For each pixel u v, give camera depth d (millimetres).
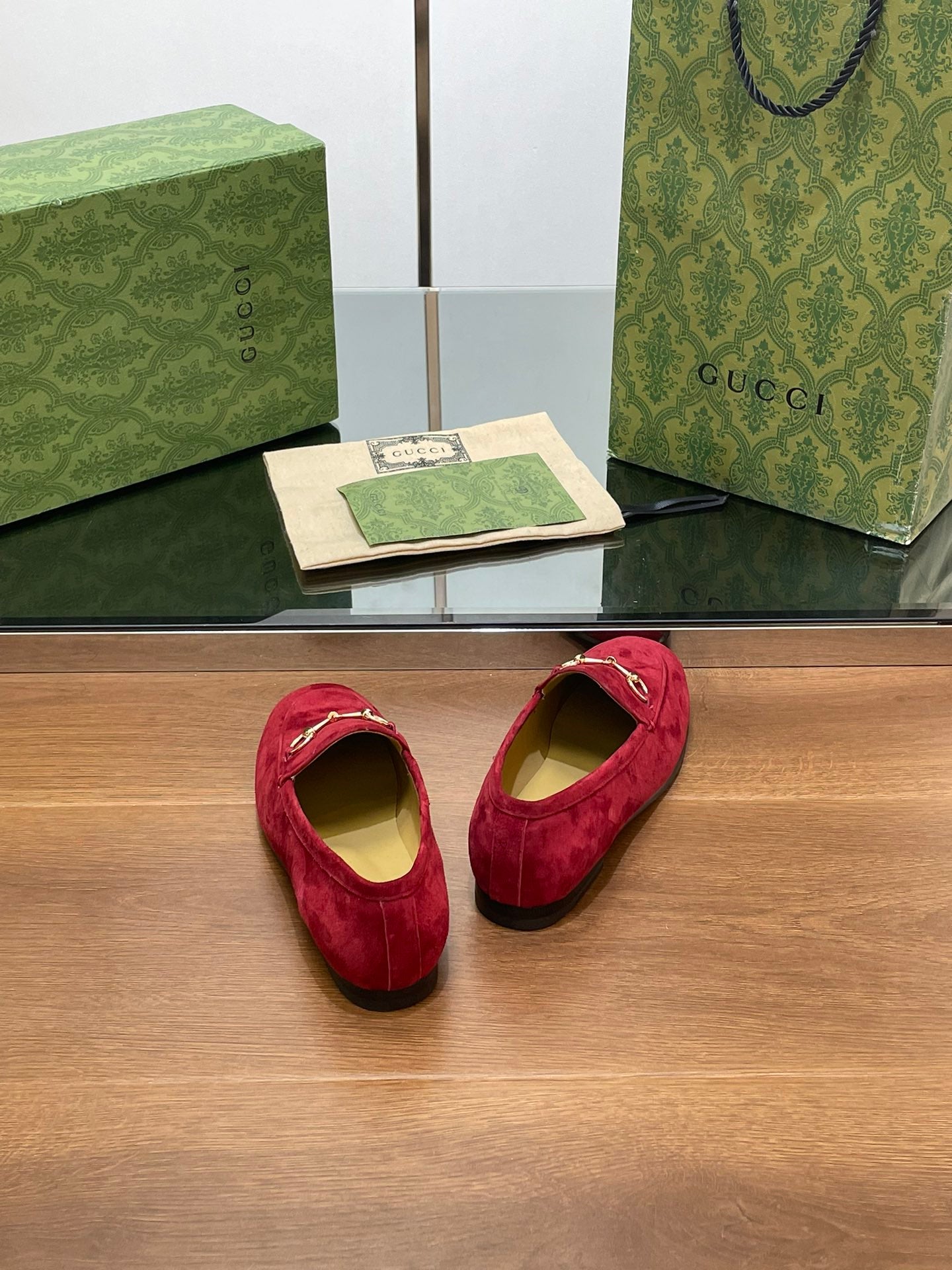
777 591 1051
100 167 1025
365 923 748
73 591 1055
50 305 1001
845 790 989
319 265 1154
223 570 1068
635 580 1062
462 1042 784
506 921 859
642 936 862
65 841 930
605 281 1795
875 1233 674
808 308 977
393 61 1611
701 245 1015
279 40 1602
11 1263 654
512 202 1732
